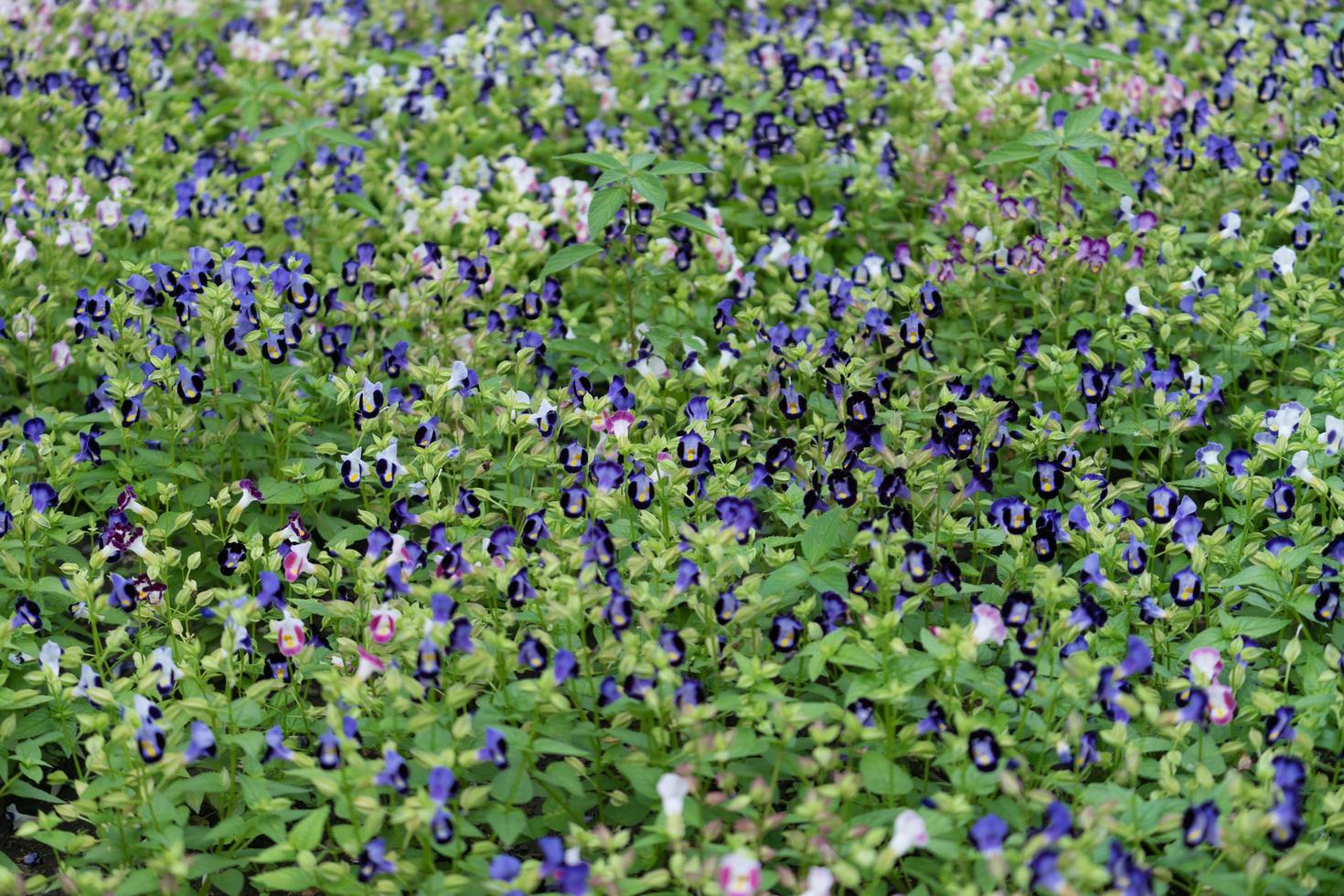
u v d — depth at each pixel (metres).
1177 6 4.55
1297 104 3.72
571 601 2.60
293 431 3.04
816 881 2.44
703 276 3.40
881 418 3.02
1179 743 2.62
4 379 3.33
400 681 2.58
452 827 2.54
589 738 2.71
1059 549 2.96
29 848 2.76
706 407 2.93
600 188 3.21
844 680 2.71
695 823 2.53
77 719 2.76
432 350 3.20
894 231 3.58
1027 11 4.40
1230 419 2.96
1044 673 2.66
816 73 4.04
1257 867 2.46
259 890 2.67
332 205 3.59
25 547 2.89
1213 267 3.38
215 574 3.00
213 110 3.89
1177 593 2.74
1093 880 2.42
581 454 2.87
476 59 4.25
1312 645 2.73
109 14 4.73
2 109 3.98
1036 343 3.12
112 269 3.44
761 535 2.99
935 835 2.49
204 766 2.74
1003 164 3.45
